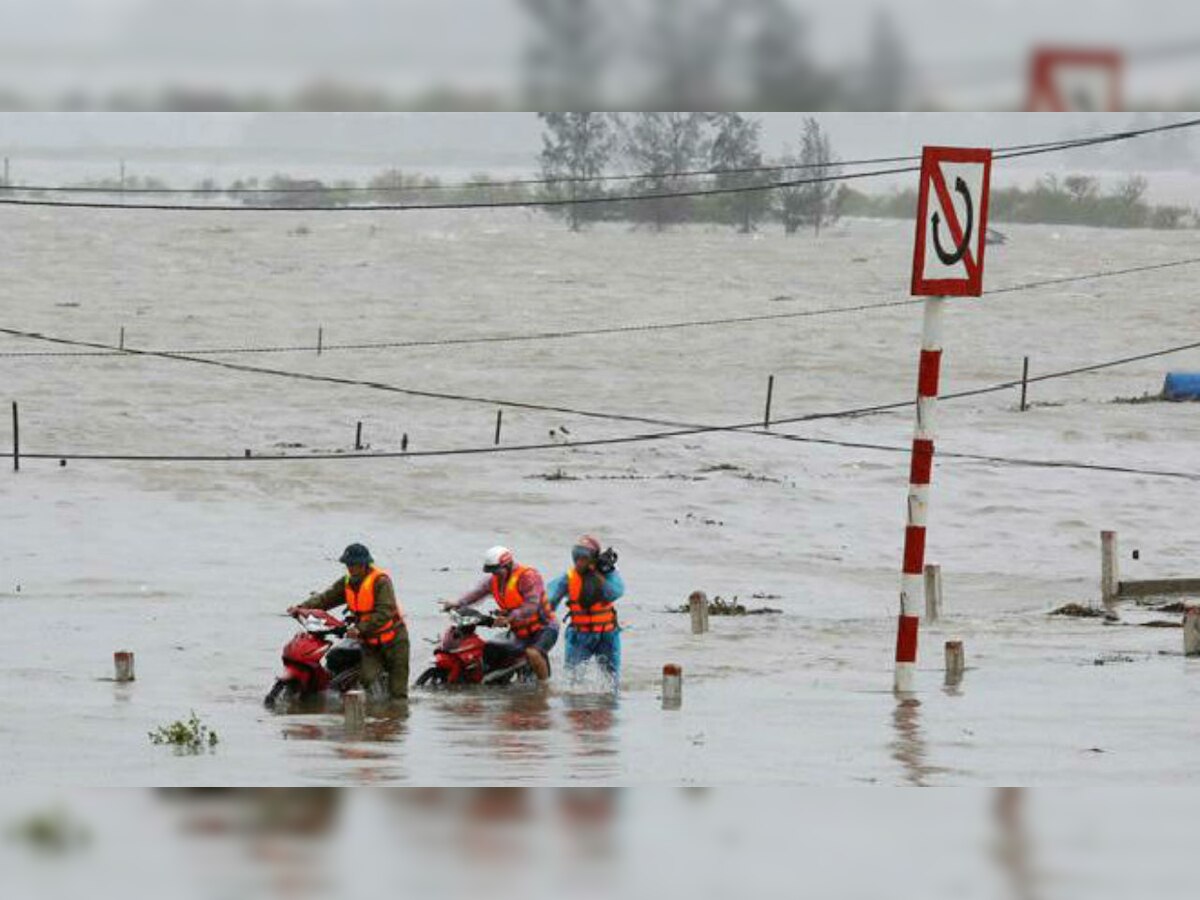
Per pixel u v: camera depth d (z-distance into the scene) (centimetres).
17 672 6838
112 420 18000
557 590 6694
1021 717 5703
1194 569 11794
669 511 13638
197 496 13875
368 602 6356
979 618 9100
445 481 14788
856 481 15038
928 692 6375
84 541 11944
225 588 10069
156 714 5859
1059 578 11406
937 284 6012
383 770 4719
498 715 5953
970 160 6019
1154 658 7300
